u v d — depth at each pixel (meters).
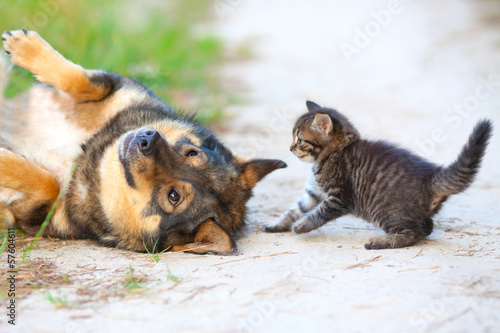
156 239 6.54
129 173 6.46
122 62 13.52
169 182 6.48
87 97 7.79
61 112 8.01
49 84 8.03
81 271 5.65
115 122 7.44
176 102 14.23
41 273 5.57
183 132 7.26
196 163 6.75
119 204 6.61
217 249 6.29
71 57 12.17
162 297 4.94
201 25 29.39
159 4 30.23
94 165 6.86
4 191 6.67
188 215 6.53
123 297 4.95
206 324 4.41
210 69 19.80
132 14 21.97
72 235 6.98
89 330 4.32
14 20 12.52
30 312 4.64
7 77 8.40
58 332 4.30
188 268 5.75
